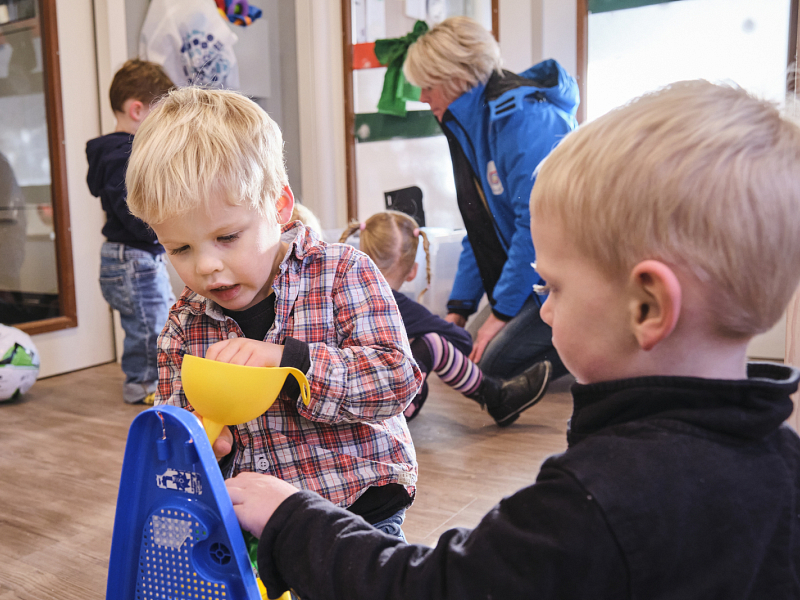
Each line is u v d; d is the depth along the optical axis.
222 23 2.84
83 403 2.38
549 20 2.79
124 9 2.71
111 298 2.38
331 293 0.81
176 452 0.57
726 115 0.45
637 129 0.45
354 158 3.25
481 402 2.05
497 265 2.54
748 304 0.44
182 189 0.68
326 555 0.51
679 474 0.43
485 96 2.36
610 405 0.47
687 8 2.58
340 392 0.73
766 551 0.46
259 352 0.72
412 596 0.47
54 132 2.73
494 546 0.45
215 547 0.57
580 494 0.43
